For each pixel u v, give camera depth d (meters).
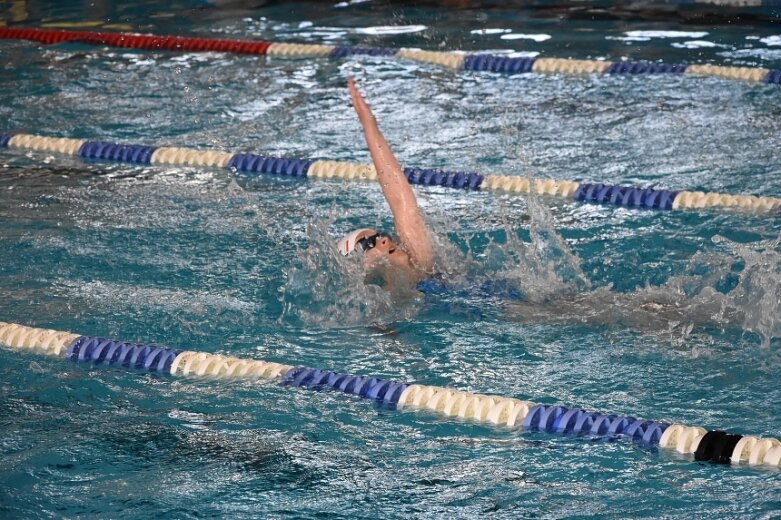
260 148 15.98
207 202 13.98
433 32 22.48
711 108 16.73
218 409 8.61
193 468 7.66
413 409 8.49
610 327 9.74
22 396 8.95
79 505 7.21
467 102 17.77
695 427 7.82
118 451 7.94
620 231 12.44
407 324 10.13
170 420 8.45
